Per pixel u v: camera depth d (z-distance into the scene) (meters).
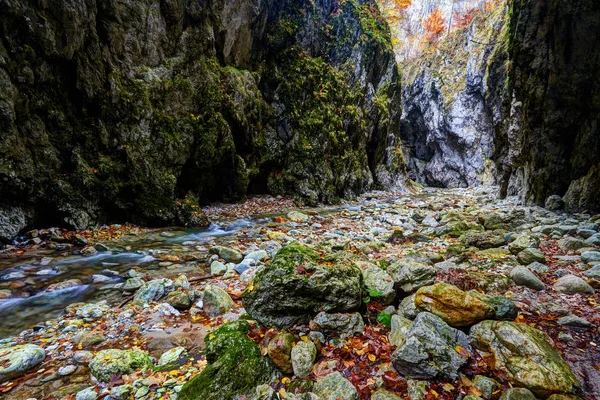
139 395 2.55
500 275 4.07
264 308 3.19
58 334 3.60
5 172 6.59
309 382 2.54
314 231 9.16
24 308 4.30
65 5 7.41
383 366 2.67
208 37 11.48
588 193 8.85
